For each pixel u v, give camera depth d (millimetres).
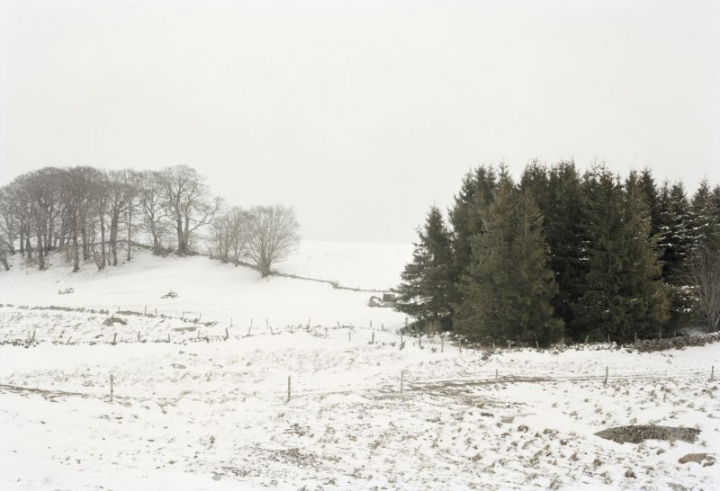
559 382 25578
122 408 18641
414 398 22125
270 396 22828
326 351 32500
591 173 40562
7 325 40500
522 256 35750
